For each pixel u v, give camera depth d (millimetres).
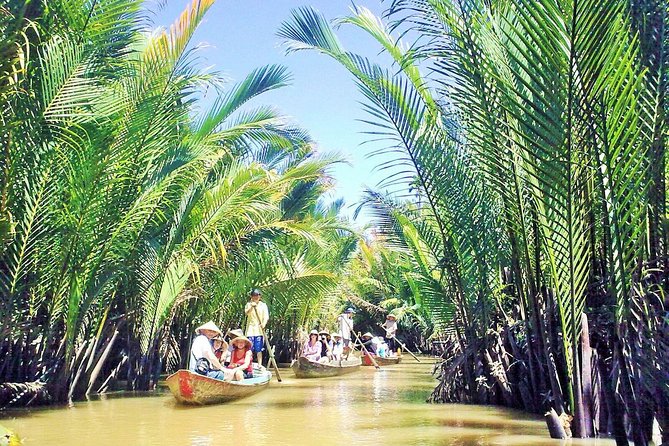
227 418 9477
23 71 7043
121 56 11242
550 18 4992
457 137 9906
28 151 8797
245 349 13680
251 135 16078
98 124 9969
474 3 6223
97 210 10430
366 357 23938
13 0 7578
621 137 5191
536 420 8695
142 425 8859
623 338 5477
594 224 6160
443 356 12156
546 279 8320
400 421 8914
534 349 8984
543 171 5770
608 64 5043
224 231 15531
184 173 12523
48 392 11086
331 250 24906
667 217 5426
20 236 9484
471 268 10219
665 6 5266
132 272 12852
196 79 11453
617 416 5887
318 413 9938
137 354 14156
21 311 10102
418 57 6555
